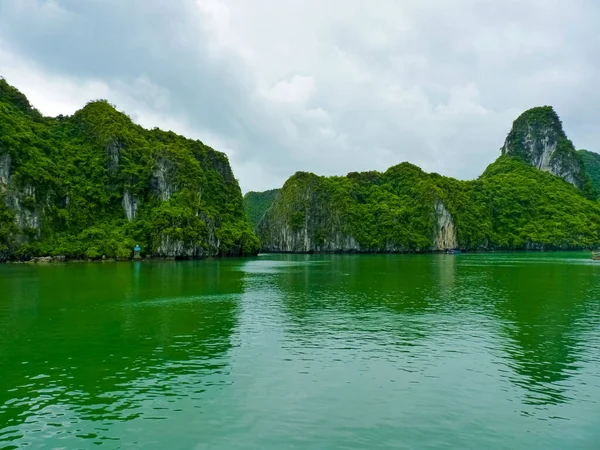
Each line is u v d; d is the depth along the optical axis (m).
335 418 16.80
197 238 127.25
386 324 32.44
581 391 19.50
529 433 15.74
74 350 25.53
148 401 18.31
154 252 121.12
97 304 41.16
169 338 28.31
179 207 130.00
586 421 16.67
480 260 123.19
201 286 55.62
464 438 15.38
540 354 24.75
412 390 19.52
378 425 16.27
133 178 137.00
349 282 60.91
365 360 23.69
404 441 15.14
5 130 118.50
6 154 114.56
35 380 20.73
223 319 34.28
